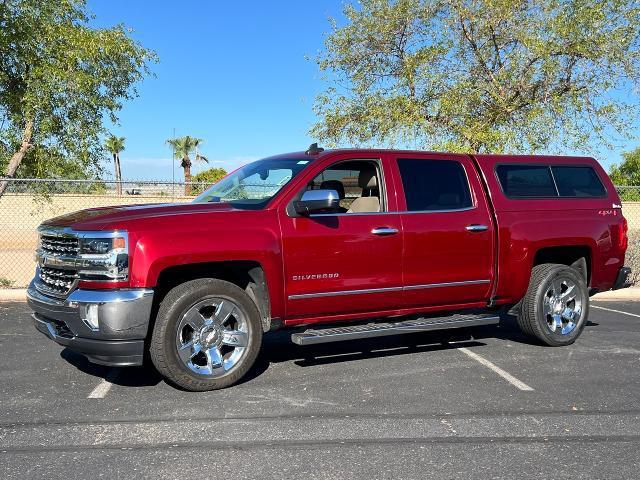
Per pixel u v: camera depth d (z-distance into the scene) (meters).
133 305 4.81
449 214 6.31
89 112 12.44
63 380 5.56
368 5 14.46
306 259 5.56
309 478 3.65
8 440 4.17
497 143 12.98
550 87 13.34
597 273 7.28
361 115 14.30
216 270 5.40
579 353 6.80
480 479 3.67
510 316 9.06
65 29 12.09
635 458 4.00
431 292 6.23
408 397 5.18
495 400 5.12
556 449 4.12
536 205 6.89
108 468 3.75
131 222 4.96
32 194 12.88
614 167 41.91
